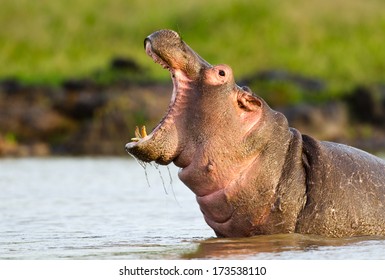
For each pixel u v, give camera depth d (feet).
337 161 97.35
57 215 127.03
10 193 155.43
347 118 326.03
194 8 446.19
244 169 93.91
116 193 154.92
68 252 93.40
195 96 93.56
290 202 94.48
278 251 88.79
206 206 95.91
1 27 433.07
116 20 444.96
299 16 437.58
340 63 408.26
